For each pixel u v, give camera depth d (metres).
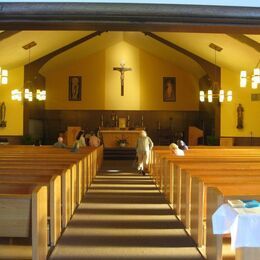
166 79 23.28
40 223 4.25
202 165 7.09
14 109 18.61
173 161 7.89
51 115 22.97
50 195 5.13
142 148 12.82
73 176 7.00
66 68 23.00
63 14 4.36
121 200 8.42
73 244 5.25
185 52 19.28
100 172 13.66
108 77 23.16
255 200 4.16
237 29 4.66
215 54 17.55
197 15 4.42
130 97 23.23
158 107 23.28
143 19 4.46
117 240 5.45
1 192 4.54
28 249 4.61
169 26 4.57
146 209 7.50
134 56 23.20
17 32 13.51
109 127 22.44
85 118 23.14
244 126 18.97
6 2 4.32
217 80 19.19
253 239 3.50
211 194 4.57
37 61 18.70
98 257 4.77
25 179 5.34
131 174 13.06
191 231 5.69
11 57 16.42
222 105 19.12
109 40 21.48
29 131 19.22
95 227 6.12
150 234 5.77
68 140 21.56
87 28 4.70
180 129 23.23
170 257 4.81
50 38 16.33
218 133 19.09
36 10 4.34
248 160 8.01
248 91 18.95
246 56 15.90
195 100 23.22
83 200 8.38
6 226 4.04
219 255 4.28
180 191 6.88
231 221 3.74
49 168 6.21
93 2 4.36
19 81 18.62
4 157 8.23
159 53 22.05
